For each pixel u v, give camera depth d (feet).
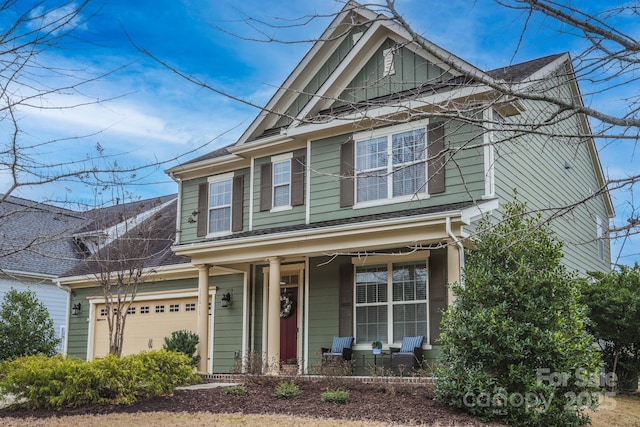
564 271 38.50
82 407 38.73
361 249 47.60
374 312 51.16
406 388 40.09
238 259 53.21
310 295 55.01
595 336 48.75
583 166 67.97
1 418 36.42
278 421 34.30
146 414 36.55
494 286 36.11
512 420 34.17
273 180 59.41
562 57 54.60
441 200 47.47
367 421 33.96
